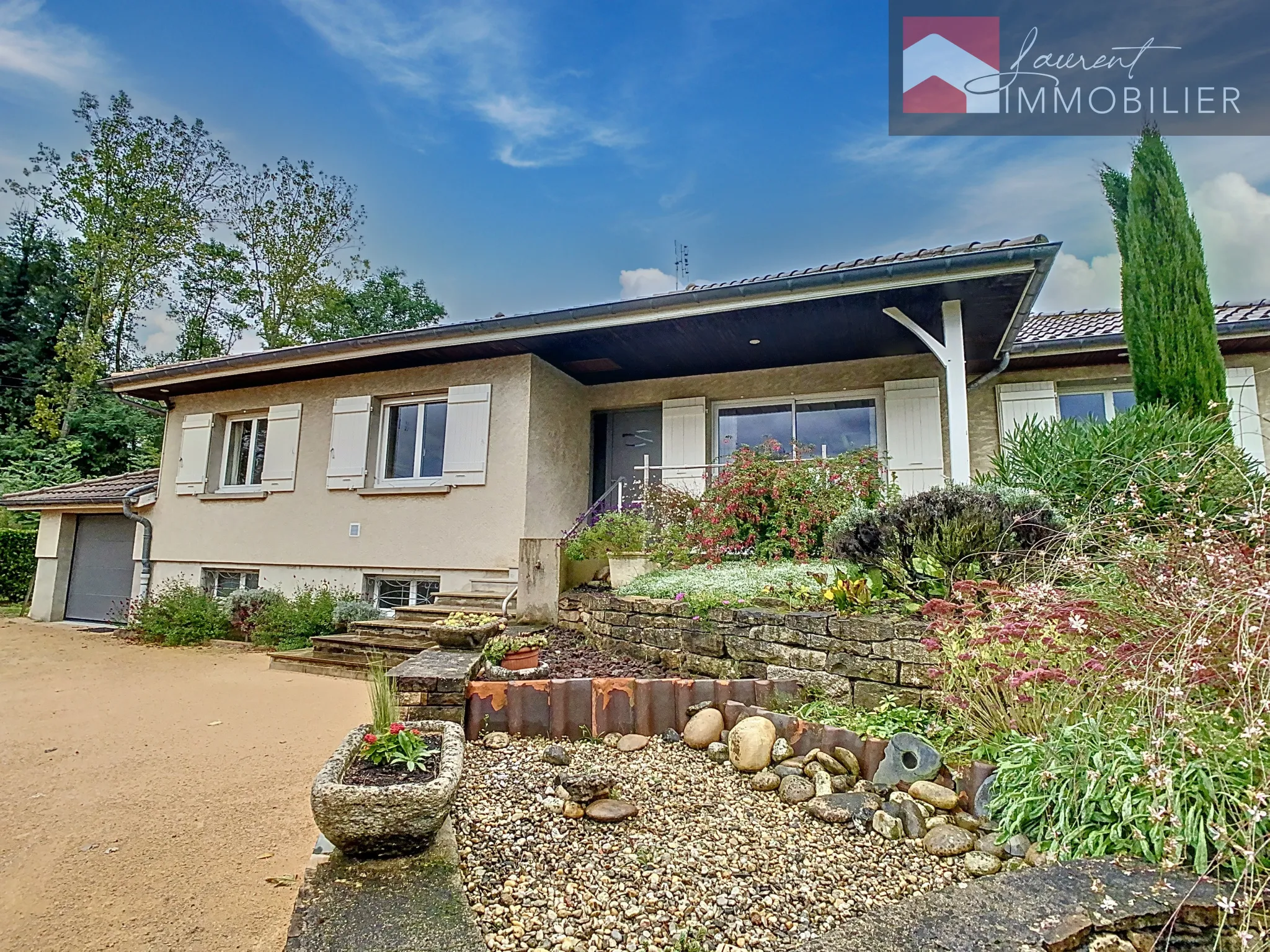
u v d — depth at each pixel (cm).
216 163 1975
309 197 2084
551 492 850
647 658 511
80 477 1750
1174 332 641
